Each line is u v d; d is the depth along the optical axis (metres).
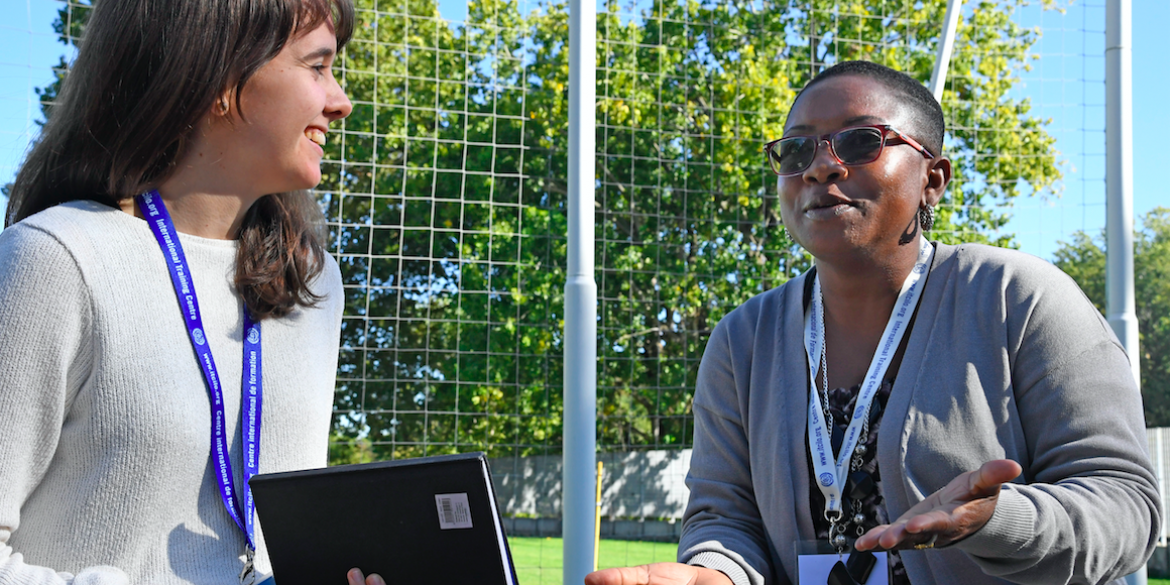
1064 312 1.67
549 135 11.09
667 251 9.77
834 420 1.81
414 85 9.97
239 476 1.52
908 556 1.67
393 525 1.40
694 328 9.95
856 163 1.69
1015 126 8.67
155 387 1.43
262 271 1.58
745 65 9.16
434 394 10.30
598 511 6.56
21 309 1.34
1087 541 1.43
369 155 9.43
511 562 1.42
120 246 1.46
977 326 1.71
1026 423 1.68
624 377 10.39
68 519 1.40
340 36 1.64
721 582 1.57
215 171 1.55
